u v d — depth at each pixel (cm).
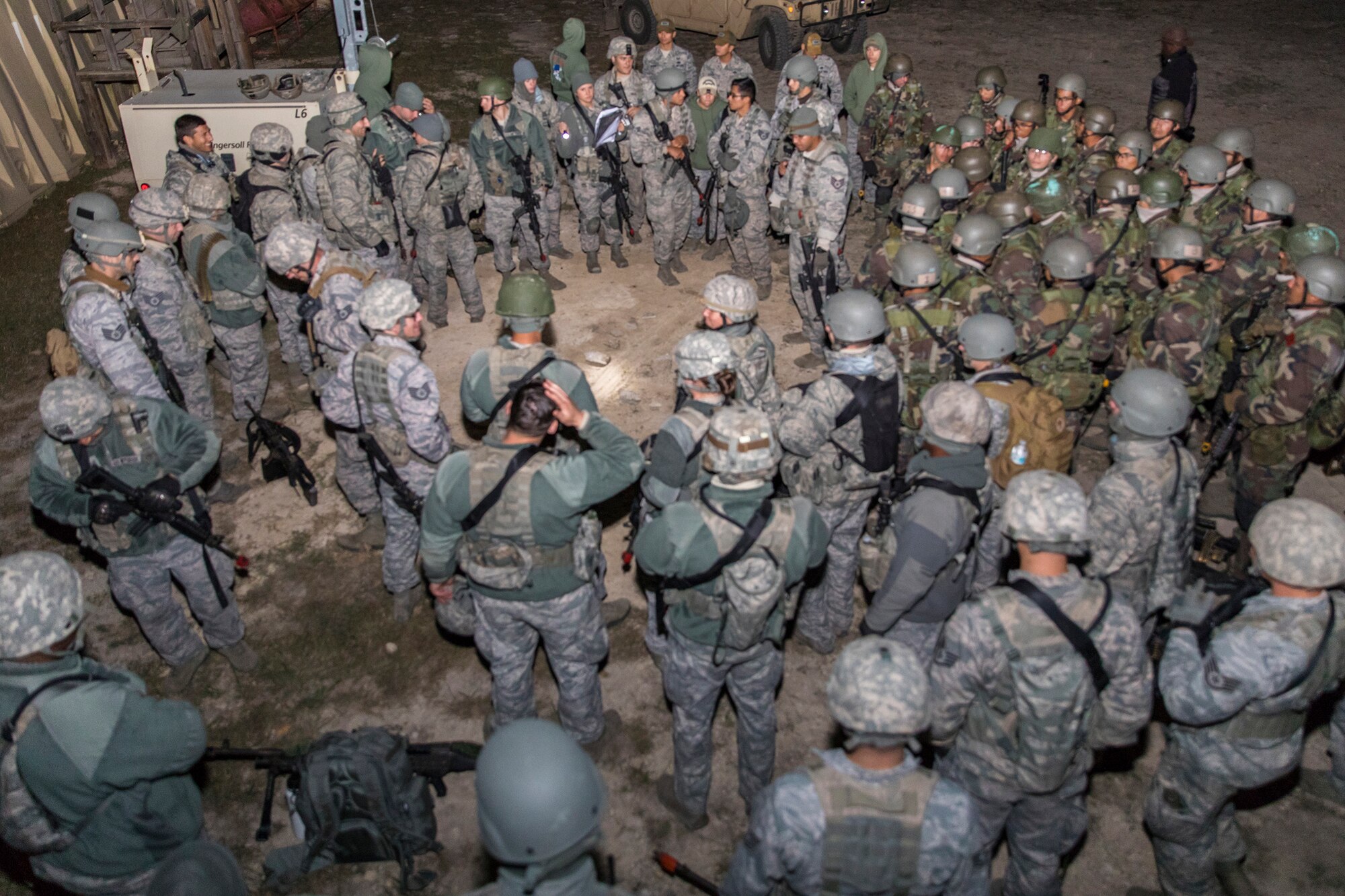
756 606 352
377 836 421
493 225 849
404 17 1817
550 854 237
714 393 406
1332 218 1033
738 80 797
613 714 508
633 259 972
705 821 453
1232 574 511
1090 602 313
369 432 498
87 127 1217
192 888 276
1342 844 436
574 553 397
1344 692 381
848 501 470
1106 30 1708
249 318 656
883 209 971
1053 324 531
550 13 1831
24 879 432
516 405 372
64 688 308
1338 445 662
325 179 710
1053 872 366
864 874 268
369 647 556
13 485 690
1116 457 402
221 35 1464
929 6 1877
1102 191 603
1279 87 1421
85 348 498
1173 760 369
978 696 334
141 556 464
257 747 497
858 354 444
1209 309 523
